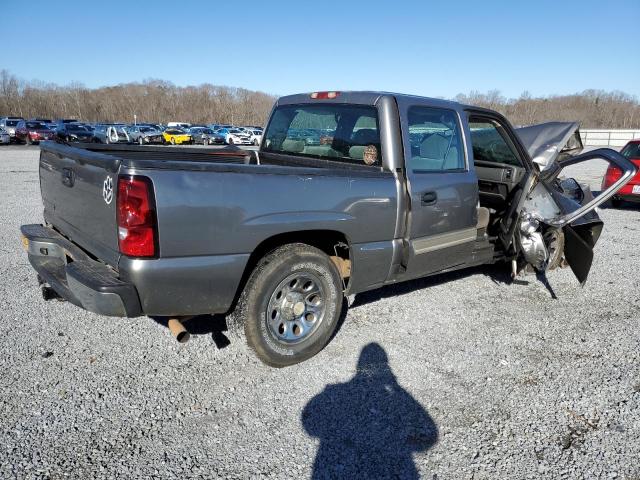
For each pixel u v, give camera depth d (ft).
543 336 13.82
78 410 9.75
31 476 7.99
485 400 10.60
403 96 13.35
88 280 9.32
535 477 8.36
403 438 9.31
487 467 8.59
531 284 18.21
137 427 9.33
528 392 10.94
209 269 9.77
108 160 9.36
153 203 8.99
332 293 12.03
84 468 8.24
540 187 16.25
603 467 8.63
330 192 11.34
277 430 9.43
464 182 14.40
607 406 10.47
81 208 10.87
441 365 12.03
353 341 13.12
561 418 10.02
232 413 9.89
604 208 37.29
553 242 18.79
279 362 11.50
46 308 14.46
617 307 16.14
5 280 16.79
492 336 13.73
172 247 9.33
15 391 10.25
